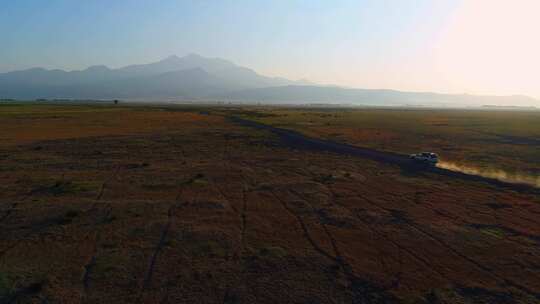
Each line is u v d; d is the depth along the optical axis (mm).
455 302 15484
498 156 57219
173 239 21734
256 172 42938
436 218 26625
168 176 39750
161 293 15805
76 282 16594
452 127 107188
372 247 21172
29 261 18625
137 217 25625
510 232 23891
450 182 39000
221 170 43656
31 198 30094
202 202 29625
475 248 21219
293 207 28750
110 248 20344
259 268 18266
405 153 58750
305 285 16719
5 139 68250
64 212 26359
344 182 38312
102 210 27016
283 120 127875
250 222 25078
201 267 18250
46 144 63250
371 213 27422
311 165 48188
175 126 101250
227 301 15328
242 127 100438
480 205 30219
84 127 94375
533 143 72875
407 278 17547
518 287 16828
